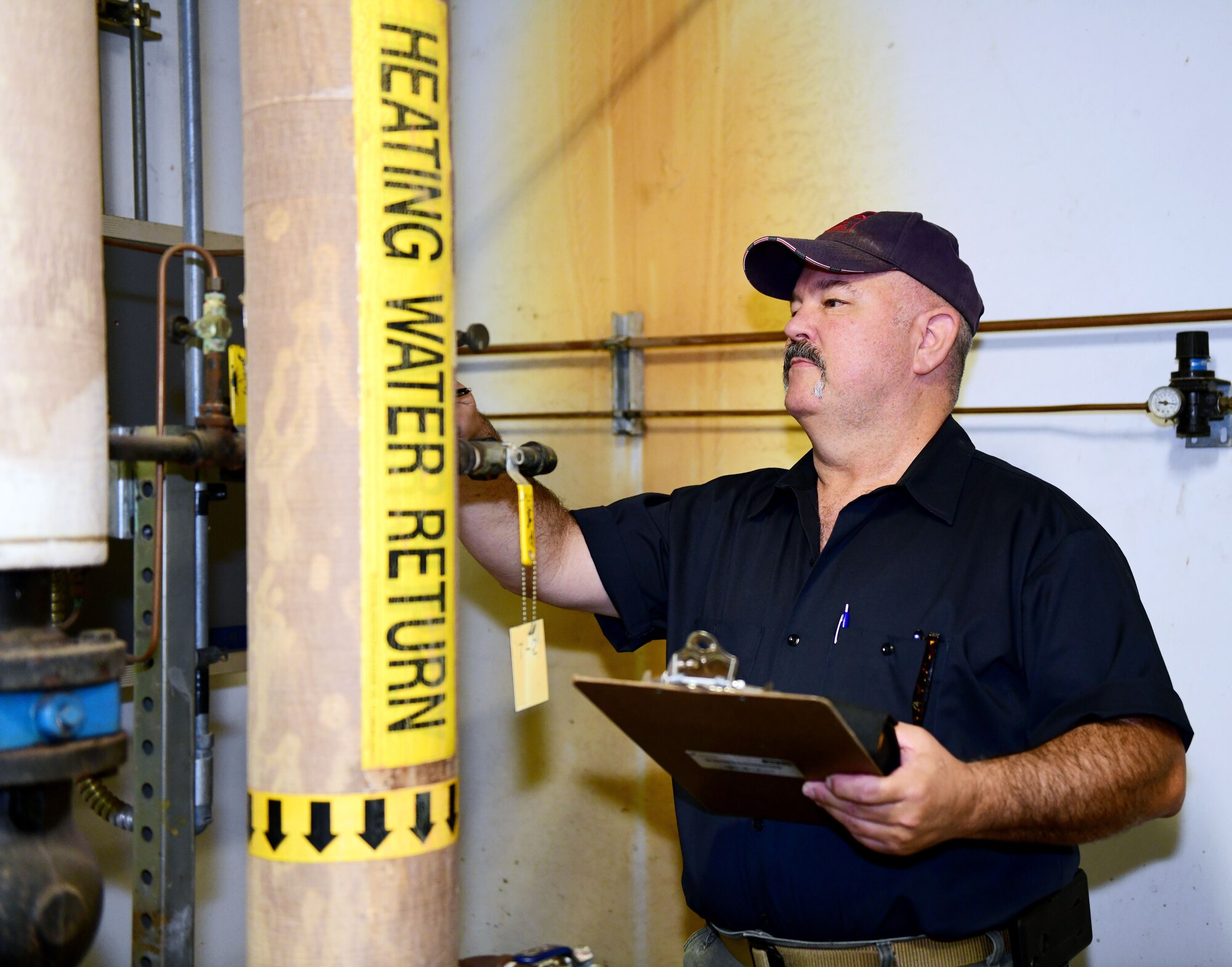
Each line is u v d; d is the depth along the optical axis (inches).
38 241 28.1
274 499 31.4
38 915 28.1
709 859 51.1
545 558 57.7
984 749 47.6
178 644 38.3
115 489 39.6
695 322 77.2
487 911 86.9
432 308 32.1
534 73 83.0
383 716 31.2
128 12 66.2
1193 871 62.0
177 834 38.3
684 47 76.7
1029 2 64.8
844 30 70.7
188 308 44.2
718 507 58.8
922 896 46.6
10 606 29.2
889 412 53.6
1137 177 62.2
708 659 36.2
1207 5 59.9
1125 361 63.0
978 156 66.7
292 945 31.2
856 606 50.2
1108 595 47.3
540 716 84.0
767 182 73.9
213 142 73.3
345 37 30.8
